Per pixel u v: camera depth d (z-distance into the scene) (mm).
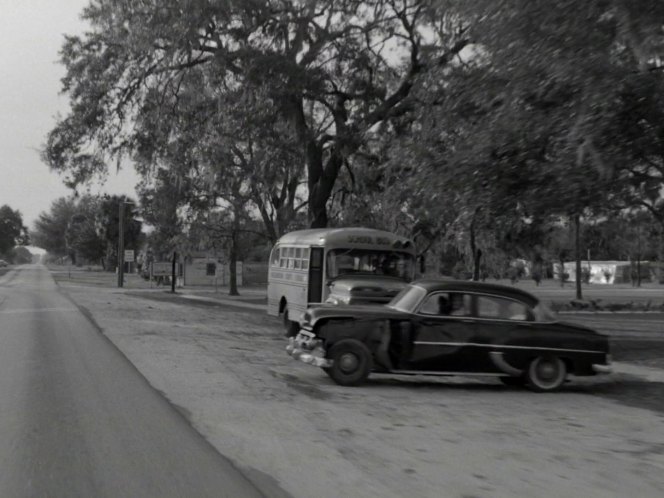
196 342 17891
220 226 45375
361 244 18469
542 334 11992
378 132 25469
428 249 30250
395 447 7574
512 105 12141
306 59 23969
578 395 11852
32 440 7473
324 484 6121
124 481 6070
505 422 9211
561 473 6660
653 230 24406
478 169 13047
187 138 24859
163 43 23562
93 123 25234
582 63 10531
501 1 11023
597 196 12359
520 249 27500
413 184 14625
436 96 16078
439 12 13945
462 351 11805
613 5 10000
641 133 11359
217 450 7207
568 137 10938
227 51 23172
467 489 6066
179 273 70188
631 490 6164
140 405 9391
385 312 11875
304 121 24922
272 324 24781
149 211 47250
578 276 42562
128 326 21734
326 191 27219
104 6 23531
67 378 11555
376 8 24453
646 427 9102
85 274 98250
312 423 8703
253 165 25156
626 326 25688
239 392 10734
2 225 158750
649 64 10961
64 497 5652
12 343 16688
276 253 22609
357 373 11773
